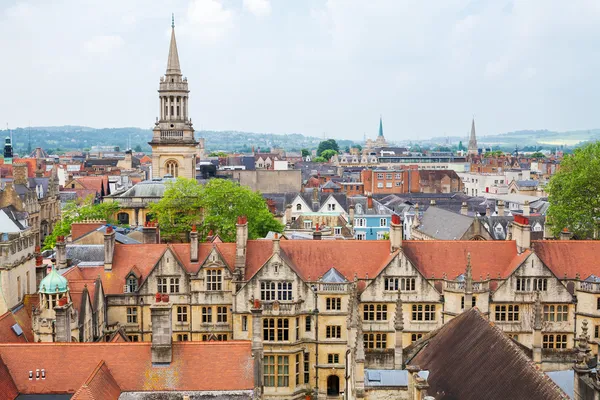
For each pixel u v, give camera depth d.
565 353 79.69
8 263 78.25
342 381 95.31
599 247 101.44
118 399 63.75
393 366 72.00
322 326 95.12
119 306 97.06
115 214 176.75
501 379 54.75
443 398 59.47
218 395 65.12
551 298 96.44
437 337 70.25
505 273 97.88
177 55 199.62
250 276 96.94
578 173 139.38
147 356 67.12
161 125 199.25
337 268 98.25
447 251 100.50
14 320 77.75
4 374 64.81
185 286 97.50
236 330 94.81
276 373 93.94
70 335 75.44
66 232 144.38
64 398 63.84
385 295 95.81
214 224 146.12
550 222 144.62
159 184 180.62
